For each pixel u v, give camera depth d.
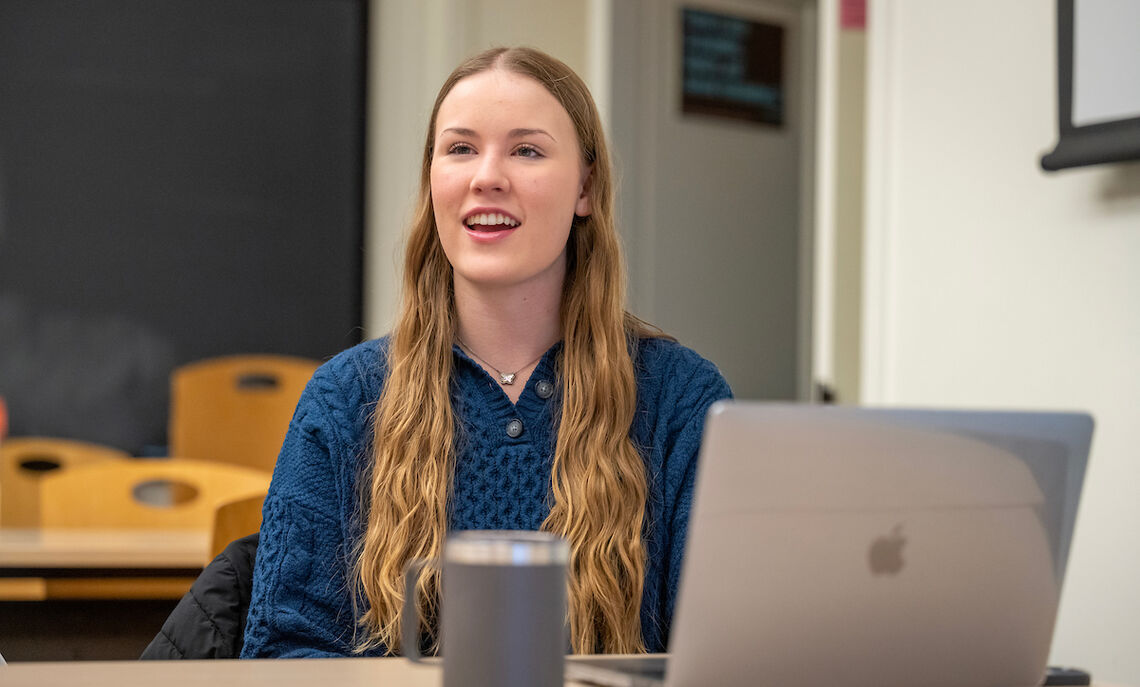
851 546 0.94
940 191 2.87
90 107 4.73
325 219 4.97
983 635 1.02
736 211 4.76
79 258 4.70
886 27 3.03
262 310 4.89
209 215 4.85
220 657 1.41
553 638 0.86
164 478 2.56
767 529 0.91
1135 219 2.41
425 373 1.48
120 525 2.54
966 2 2.82
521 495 1.46
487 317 1.51
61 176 4.69
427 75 4.70
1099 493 2.47
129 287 4.75
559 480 1.46
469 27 4.64
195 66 4.85
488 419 1.48
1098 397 2.48
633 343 1.60
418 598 1.37
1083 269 2.52
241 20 4.90
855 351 3.39
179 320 4.80
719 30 4.72
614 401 1.50
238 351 4.87
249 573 1.46
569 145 1.49
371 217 5.02
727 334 4.74
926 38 2.92
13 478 3.87
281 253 4.92
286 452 1.47
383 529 1.41
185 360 4.80
